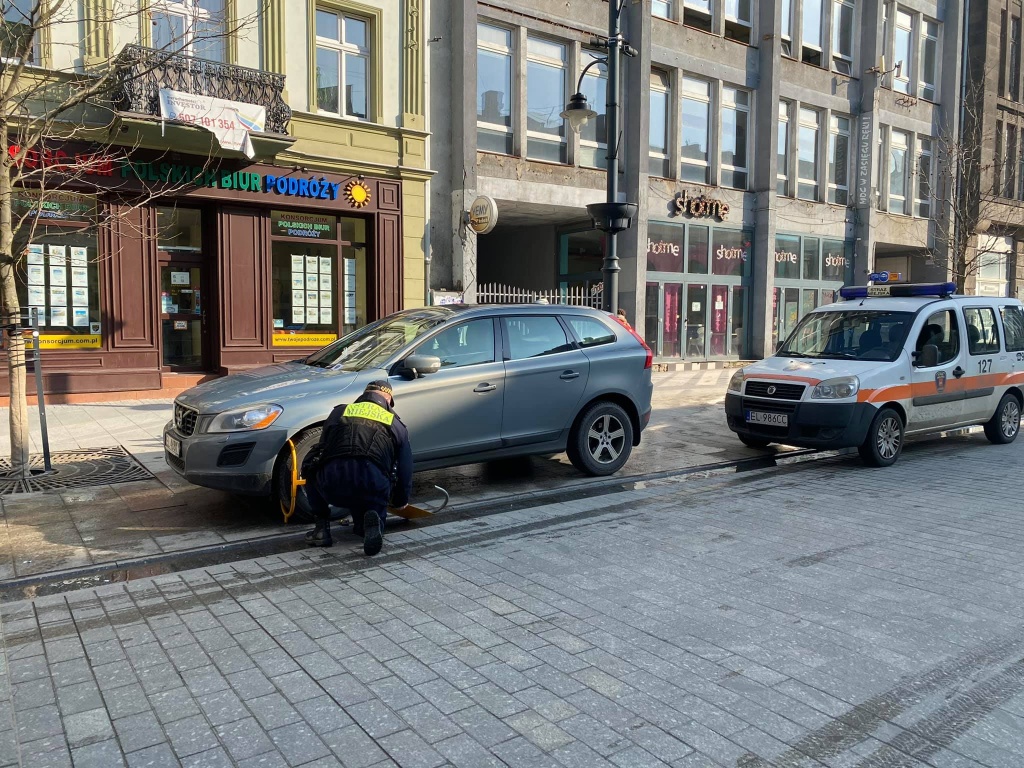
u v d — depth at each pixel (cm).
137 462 824
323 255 1488
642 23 1939
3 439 943
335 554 542
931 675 355
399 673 357
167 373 1345
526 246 2228
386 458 530
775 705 327
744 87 2252
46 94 1134
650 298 2062
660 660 370
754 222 2302
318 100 1442
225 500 682
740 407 916
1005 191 2862
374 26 1482
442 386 668
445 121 1666
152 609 439
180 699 334
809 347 979
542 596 457
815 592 462
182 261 1353
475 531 600
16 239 1155
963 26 2788
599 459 794
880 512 662
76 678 354
